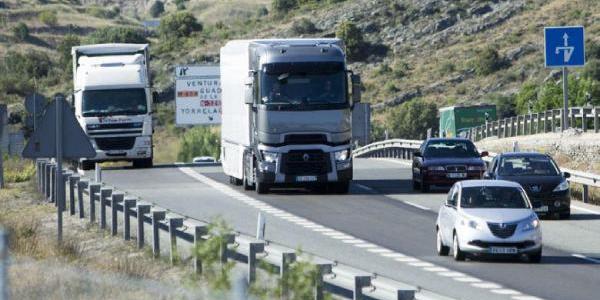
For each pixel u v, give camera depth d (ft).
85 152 143.23
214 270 111.04
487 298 120.78
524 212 152.35
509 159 211.00
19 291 95.09
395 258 153.07
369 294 118.11
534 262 150.51
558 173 207.31
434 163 248.73
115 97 321.32
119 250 148.15
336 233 179.22
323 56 238.68
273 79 237.86
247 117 245.65
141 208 150.00
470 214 151.53
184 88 480.23
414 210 213.87
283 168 238.89
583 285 130.11
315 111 238.07
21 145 358.43
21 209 207.31
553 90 608.19
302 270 93.30
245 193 247.91
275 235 175.94
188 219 135.23
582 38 342.85
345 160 240.53
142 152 323.78
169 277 119.34
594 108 374.02
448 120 539.29
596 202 247.09
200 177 297.53
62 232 155.12
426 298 82.12
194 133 595.06
